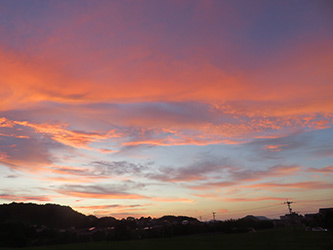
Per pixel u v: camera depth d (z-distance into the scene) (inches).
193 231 4077.3
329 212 3484.3
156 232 4047.7
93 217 6461.6
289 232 3147.1
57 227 5428.2
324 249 1327.5
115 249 1940.2
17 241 3341.5
